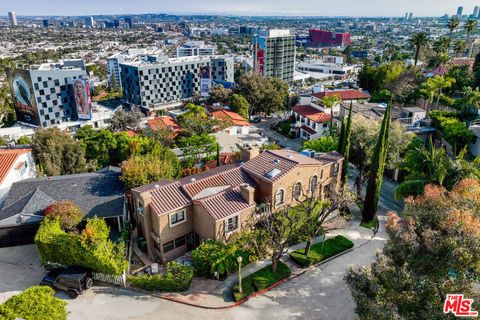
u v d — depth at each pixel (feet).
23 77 331.36
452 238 71.20
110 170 150.10
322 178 137.90
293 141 273.75
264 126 321.52
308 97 311.06
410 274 72.28
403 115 232.94
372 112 244.42
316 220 114.32
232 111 312.29
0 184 128.47
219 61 537.24
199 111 285.84
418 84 311.06
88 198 123.44
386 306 69.97
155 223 109.19
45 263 102.58
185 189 115.44
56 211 108.88
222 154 189.88
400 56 641.81
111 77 627.46
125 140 188.85
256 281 102.73
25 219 112.88
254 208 115.85
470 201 83.15
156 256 114.93
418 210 84.74
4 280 100.42
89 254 96.89
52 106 345.92
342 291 101.50
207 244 105.40
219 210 108.37
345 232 132.57
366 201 138.41
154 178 131.85
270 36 517.14
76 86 341.21
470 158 186.60
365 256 117.91
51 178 133.69
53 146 167.63
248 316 92.07
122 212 119.34
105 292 98.02
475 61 343.05
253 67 555.69
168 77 436.35
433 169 126.41
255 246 105.40
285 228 106.42
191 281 103.30
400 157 174.60
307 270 110.63
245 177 125.90
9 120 376.89
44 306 75.51
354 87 418.92
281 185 120.57
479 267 69.36
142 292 98.94
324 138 183.52
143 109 422.41
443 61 379.76
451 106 260.01
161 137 224.12
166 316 90.89
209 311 93.20
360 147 157.17
